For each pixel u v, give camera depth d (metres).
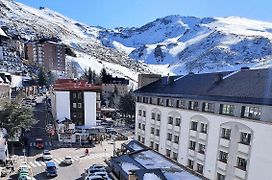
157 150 51.19
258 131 30.86
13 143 59.97
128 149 55.44
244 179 32.38
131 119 108.62
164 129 48.97
